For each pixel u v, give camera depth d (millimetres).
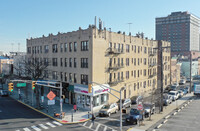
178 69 77188
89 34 34156
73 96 38406
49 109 34750
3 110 34219
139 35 52312
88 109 34469
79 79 36781
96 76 34719
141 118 25734
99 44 35219
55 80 43844
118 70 40375
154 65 55188
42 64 41344
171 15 178625
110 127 24391
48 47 45844
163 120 27219
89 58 34375
